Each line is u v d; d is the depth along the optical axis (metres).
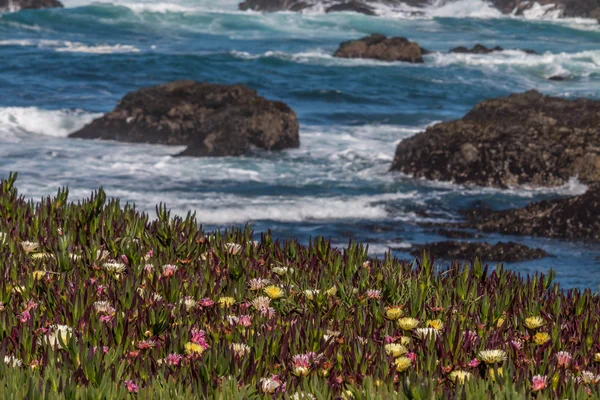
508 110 26.88
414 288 6.22
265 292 5.95
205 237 7.37
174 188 21.61
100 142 28.12
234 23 71.44
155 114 28.55
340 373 4.81
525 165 22.81
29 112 29.92
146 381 4.60
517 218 18.52
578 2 82.75
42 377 4.45
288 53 55.50
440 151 23.66
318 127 32.56
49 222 7.61
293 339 5.05
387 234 18.02
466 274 6.59
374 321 5.46
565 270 15.11
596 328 5.74
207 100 28.67
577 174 22.47
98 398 4.12
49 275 6.19
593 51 59.31
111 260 6.65
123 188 21.33
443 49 66.06
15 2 71.75
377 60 54.78
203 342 5.02
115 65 46.66
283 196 21.08
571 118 25.02
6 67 44.69
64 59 48.06
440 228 18.55
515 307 6.14
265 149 26.89
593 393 4.50
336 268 6.82
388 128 32.97
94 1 78.31
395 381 4.72
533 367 4.86
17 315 5.40
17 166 23.48
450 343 5.10
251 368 4.65
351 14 78.00
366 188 22.31
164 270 6.31
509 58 57.50
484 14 84.44
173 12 70.75
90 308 5.43
